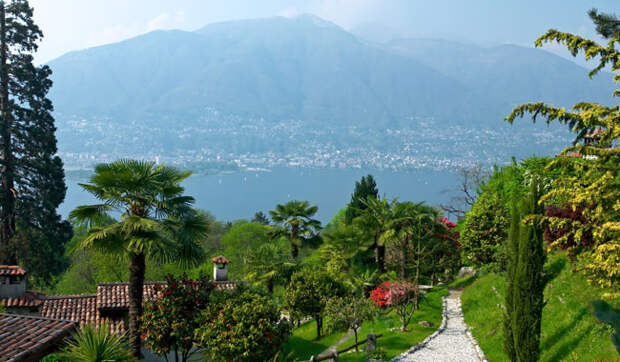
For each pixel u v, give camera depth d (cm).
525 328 1526
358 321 2133
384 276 3117
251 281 3288
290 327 1912
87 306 2308
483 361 1817
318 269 3256
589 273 1485
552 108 1049
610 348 1415
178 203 1811
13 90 3559
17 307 2177
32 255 3556
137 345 1786
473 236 3025
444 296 2898
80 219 1738
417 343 2078
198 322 1767
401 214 3109
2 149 3419
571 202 1125
